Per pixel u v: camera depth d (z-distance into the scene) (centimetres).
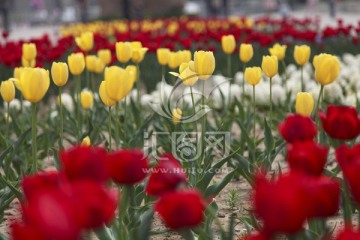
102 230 365
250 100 1059
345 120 344
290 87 1062
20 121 913
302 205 212
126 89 442
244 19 2409
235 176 686
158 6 5116
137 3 4688
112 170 303
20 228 192
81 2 4934
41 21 6606
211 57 536
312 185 238
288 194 212
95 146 718
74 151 269
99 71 879
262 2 6844
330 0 4559
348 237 211
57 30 4269
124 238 358
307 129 355
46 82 447
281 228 213
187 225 257
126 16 4678
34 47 846
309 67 1338
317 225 361
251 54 836
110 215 221
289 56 1540
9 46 1267
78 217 212
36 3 6706
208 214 437
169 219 255
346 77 1188
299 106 532
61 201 194
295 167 280
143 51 839
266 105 1052
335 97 982
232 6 6950
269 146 621
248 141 665
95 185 222
